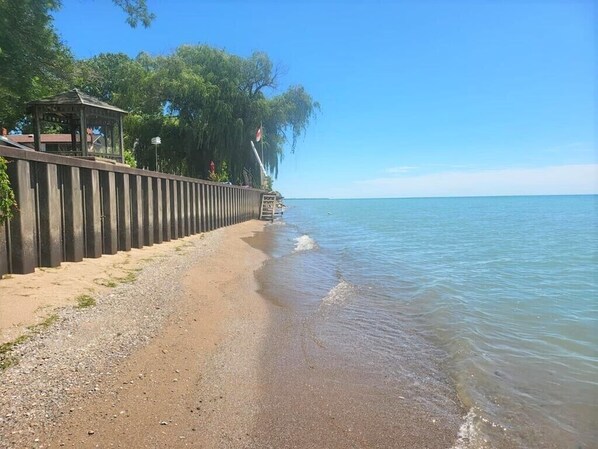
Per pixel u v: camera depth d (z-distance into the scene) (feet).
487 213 216.33
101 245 32.71
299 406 14.93
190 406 14.25
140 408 13.71
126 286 26.30
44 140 78.13
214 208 73.26
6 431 11.68
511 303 31.76
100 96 123.95
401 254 60.13
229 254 46.70
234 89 109.09
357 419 14.26
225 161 112.98
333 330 23.76
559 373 18.53
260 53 115.44
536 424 14.28
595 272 46.47
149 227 42.70
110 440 11.96
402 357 20.02
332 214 214.90
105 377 15.29
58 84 63.72
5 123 68.64
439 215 196.75
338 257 54.03
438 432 13.64
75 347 16.94
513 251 64.69
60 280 24.47
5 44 51.88
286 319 25.34
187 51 115.55
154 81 107.96
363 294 33.14
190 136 109.29
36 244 25.67
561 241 80.07
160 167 112.47
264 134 118.73
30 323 18.06
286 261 47.73
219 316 24.30
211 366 17.56
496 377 17.92
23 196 23.59
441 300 31.63
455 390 16.62
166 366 16.87
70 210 28.50
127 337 18.92
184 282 30.12
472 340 22.41
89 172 30.89
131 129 106.52
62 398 13.56
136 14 50.16
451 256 58.65
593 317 27.96
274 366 18.34
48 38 56.49
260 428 13.39
